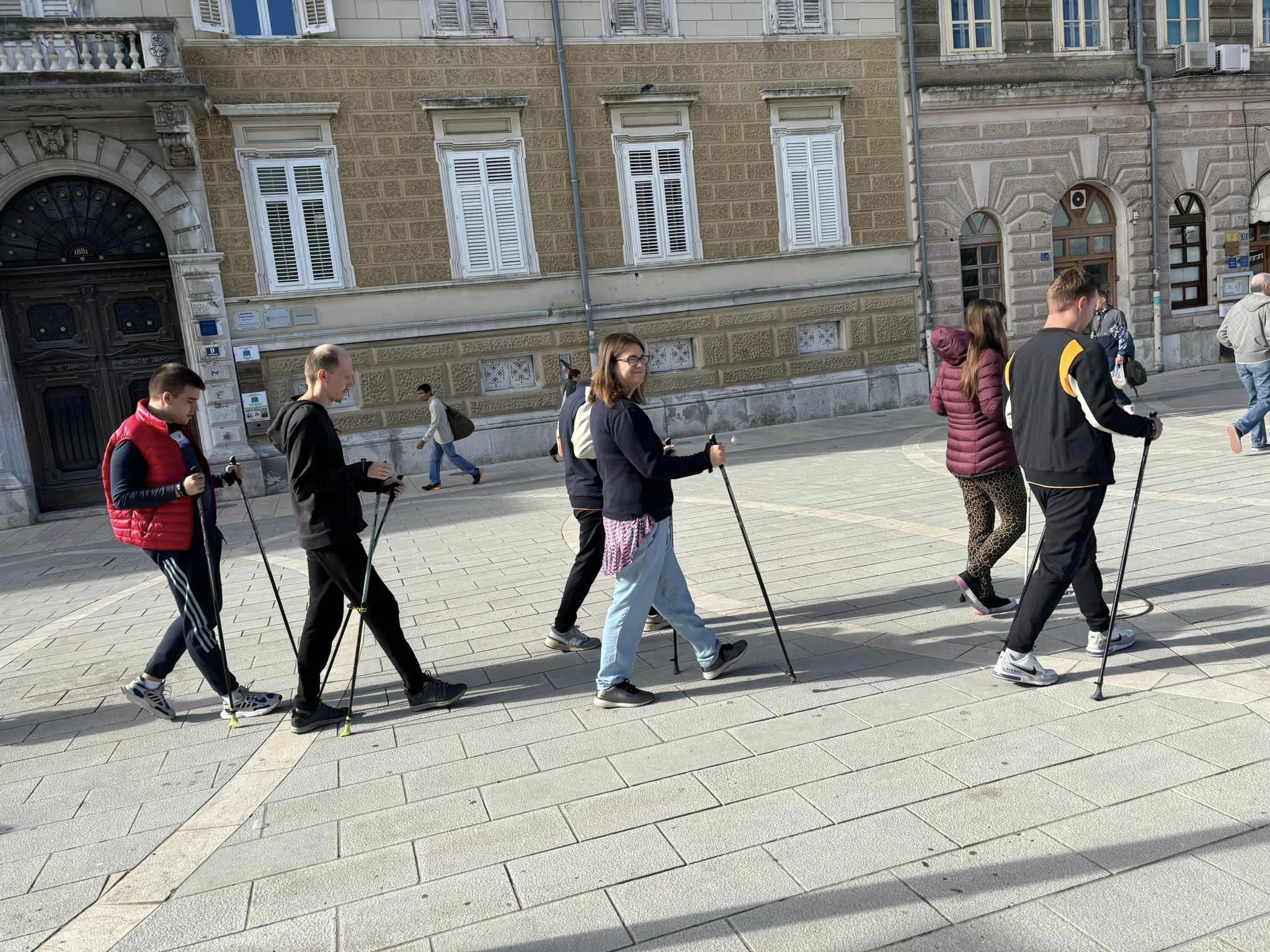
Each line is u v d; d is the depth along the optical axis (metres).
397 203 14.44
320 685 4.29
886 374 16.97
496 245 14.96
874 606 5.38
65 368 13.34
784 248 16.39
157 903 2.88
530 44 14.77
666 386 15.94
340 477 4.04
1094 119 17.59
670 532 4.21
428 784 3.57
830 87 16.12
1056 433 3.81
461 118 14.55
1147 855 2.68
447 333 14.77
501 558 7.77
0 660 5.97
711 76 15.67
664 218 15.70
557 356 15.39
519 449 15.20
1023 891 2.57
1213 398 13.66
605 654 4.18
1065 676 4.07
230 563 8.57
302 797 3.56
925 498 8.55
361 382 14.45
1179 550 5.82
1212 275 18.81
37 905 2.93
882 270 16.97
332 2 13.73
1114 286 18.50
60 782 3.92
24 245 12.98
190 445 4.52
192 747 4.18
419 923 2.66
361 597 4.14
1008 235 17.45
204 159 13.47
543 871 2.88
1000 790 3.13
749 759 3.54
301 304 14.09
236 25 13.60
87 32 12.27
